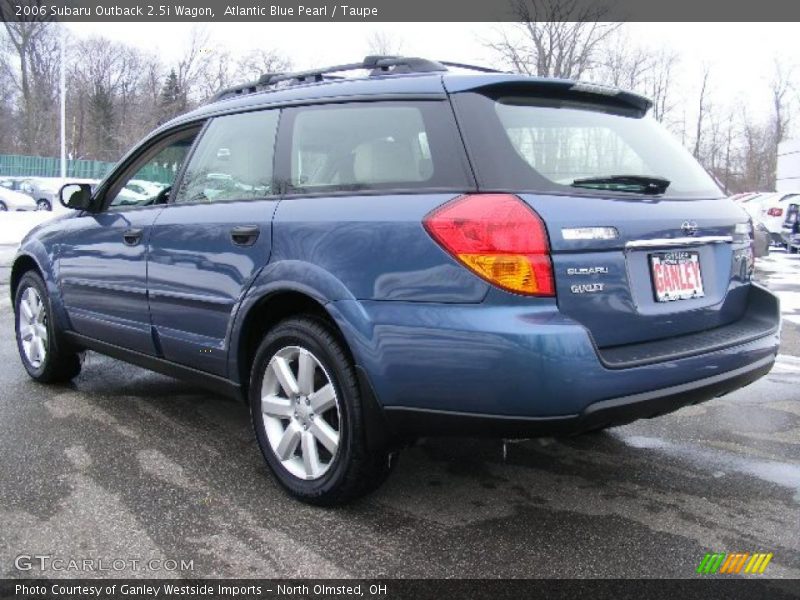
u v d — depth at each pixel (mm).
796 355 6199
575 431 2508
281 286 2998
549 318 2467
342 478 2885
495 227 2479
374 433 2773
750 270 3395
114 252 4043
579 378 2430
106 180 4348
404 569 2566
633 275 2742
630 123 3258
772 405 4660
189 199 3715
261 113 3486
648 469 3535
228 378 3404
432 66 3100
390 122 2951
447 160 2725
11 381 4965
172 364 3768
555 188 2658
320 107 3221
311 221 2965
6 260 12656
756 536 2840
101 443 3754
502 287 2469
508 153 2682
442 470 3490
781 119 46812
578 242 2549
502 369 2441
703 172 3420
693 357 2752
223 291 3307
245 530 2834
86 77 63125
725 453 3766
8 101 58938
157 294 3723
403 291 2641
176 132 4027
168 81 53469
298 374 3051
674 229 2867
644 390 2588
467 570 2564
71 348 4695
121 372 5273
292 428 3080
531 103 2938
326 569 2561
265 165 3361
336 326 2914
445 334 2529
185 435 3900
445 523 2922
